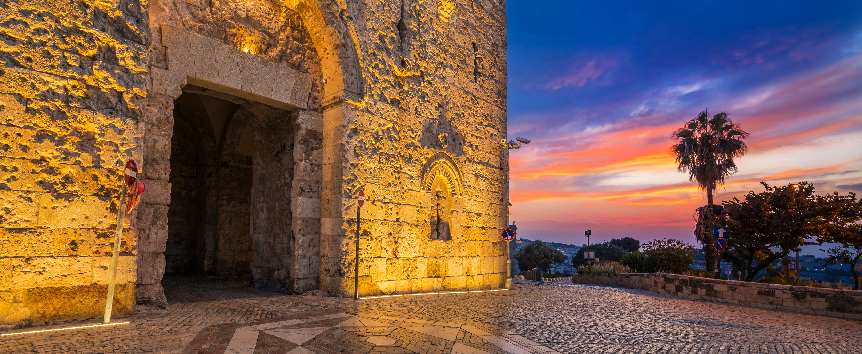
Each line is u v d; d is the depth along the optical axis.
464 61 16.36
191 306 9.21
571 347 6.75
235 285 14.26
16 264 6.61
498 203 17.22
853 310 11.83
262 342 6.24
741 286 14.66
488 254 16.44
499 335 7.38
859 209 19.98
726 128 24.39
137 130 7.96
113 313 7.46
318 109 12.48
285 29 11.89
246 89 10.73
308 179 12.10
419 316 9.00
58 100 7.11
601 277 24.16
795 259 28.22
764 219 21.45
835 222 20.45
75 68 7.32
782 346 7.62
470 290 15.22
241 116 17.23
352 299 11.09
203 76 9.90
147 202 8.77
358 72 12.48
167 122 9.17
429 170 14.39
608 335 7.85
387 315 8.93
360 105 12.38
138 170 7.92
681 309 12.45
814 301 12.72
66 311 7.02
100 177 7.45
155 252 8.86
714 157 24.16
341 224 11.65
